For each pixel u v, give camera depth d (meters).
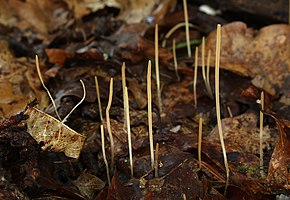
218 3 0.42
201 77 0.37
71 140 0.30
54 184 0.29
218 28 0.29
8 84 0.36
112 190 0.29
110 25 0.42
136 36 0.40
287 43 0.36
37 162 0.29
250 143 0.32
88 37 0.42
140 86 0.36
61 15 0.44
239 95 0.35
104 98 0.34
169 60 0.38
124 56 0.38
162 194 0.29
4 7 0.44
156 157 0.30
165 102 0.36
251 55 0.37
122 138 0.32
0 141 0.29
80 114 0.34
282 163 0.30
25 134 0.29
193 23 0.42
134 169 0.31
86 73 0.37
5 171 0.28
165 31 0.42
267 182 0.30
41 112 0.30
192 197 0.29
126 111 0.30
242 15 0.42
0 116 0.33
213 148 0.32
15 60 0.39
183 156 0.31
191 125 0.34
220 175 0.31
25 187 0.29
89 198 0.30
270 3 0.40
